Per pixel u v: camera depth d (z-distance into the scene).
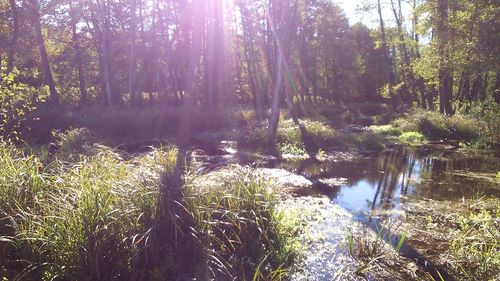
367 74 47.78
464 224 5.54
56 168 5.43
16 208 4.32
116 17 28.17
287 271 4.59
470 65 14.34
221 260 4.63
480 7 14.33
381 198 8.02
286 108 28.06
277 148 14.38
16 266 4.06
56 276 3.85
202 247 4.50
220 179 5.40
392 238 5.66
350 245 5.12
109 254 4.02
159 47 31.70
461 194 8.28
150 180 4.70
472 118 17.89
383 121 25.86
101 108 20.55
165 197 4.55
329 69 45.00
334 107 33.94
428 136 18.36
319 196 8.18
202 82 34.12
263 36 34.78
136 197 4.50
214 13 30.28
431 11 17.98
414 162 12.56
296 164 12.16
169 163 5.07
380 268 4.73
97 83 31.91
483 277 4.29
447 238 5.63
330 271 4.65
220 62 31.33
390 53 45.28
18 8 19.20
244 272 4.48
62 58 29.03
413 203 7.58
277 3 18.17
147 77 33.88
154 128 17.91
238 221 4.91
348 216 6.70
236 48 38.84
